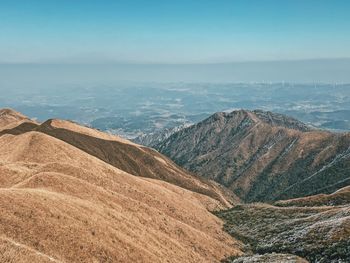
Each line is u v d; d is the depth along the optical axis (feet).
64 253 130.72
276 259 238.27
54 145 396.57
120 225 183.83
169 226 249.96
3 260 97.09
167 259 180.14
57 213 153.48
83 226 154.71
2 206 139.03
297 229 301.84
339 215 302.45
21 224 133.80
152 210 257.96
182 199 369.50
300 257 248.73
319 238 263.49
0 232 123.54
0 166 256.52
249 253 278.87
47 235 135.23
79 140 634.43
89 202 196.95
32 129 631.97
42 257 108.68
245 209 426.51
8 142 431.02
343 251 236.22
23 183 213.46
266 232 317.83
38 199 157.89
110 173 374.84
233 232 336.49
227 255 258.98
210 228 321.73
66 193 212.02
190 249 231.30
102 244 149.59
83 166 373.20
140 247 168.04
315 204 418.51
